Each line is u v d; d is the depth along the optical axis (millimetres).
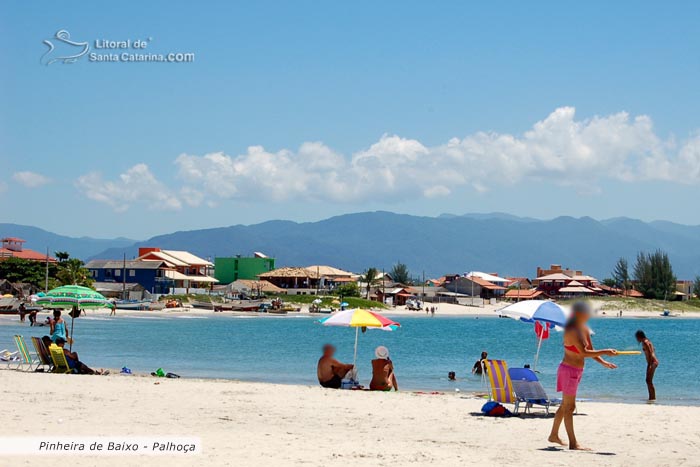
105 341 64312
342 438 15289
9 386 22953
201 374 37469
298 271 179875
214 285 188250
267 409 19875
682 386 35281
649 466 12992
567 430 14617
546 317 20859
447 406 21281
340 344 69562
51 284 130125
